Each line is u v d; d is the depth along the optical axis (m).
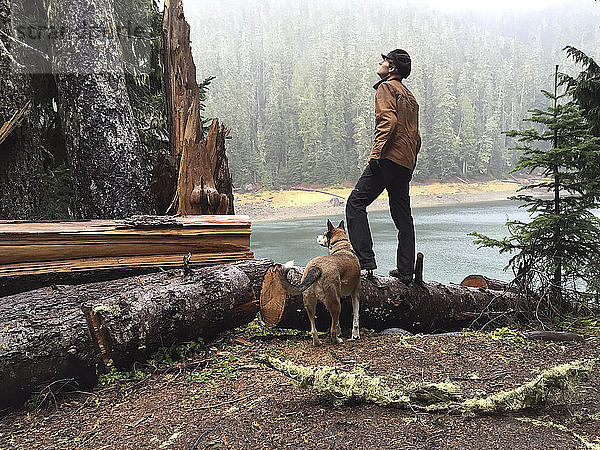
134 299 4.02
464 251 16.47
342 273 4.59
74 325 3.67
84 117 6.67
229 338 4.80
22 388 3.43
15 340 3.42
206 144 7.26
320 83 94.56
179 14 7.86
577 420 2.85
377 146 5.10
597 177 5.61
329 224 5.25
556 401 3.01
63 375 3.59
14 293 4.31
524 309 5.69
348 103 89.44
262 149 80.00
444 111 77.38
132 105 8.09
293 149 77.75
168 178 6.99
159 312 4.08
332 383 3.03
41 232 4.35
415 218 34.09
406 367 3.86
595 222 5.67
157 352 4.13
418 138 5.35
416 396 2.99
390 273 5.66
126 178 6.75
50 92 7.50
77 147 6.69
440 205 58.03
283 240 22.33
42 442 2.92
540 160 5.70
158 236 4.93
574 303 6.08
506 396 2.94
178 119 7.58
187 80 7.73
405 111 5.19
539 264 5.75
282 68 111.06
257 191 69.00
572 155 5.62
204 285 4.51
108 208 6.64
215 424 2.88
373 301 5.15
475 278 6.55
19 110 6.65
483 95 105.81
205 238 5.20
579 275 5.82
